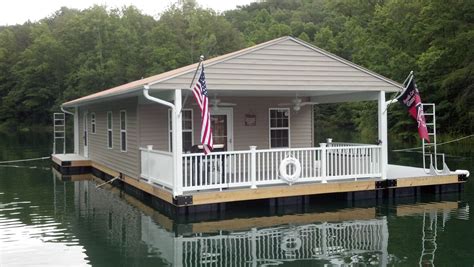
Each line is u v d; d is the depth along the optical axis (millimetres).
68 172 19172
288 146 15047
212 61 10859
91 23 53531
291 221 10016
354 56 39281
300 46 11633
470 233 8898
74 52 53469
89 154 20094
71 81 51438
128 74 49125
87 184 15961
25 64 54875
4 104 54312
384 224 9688
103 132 17609
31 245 8406
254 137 14508
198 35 57531
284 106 14969
